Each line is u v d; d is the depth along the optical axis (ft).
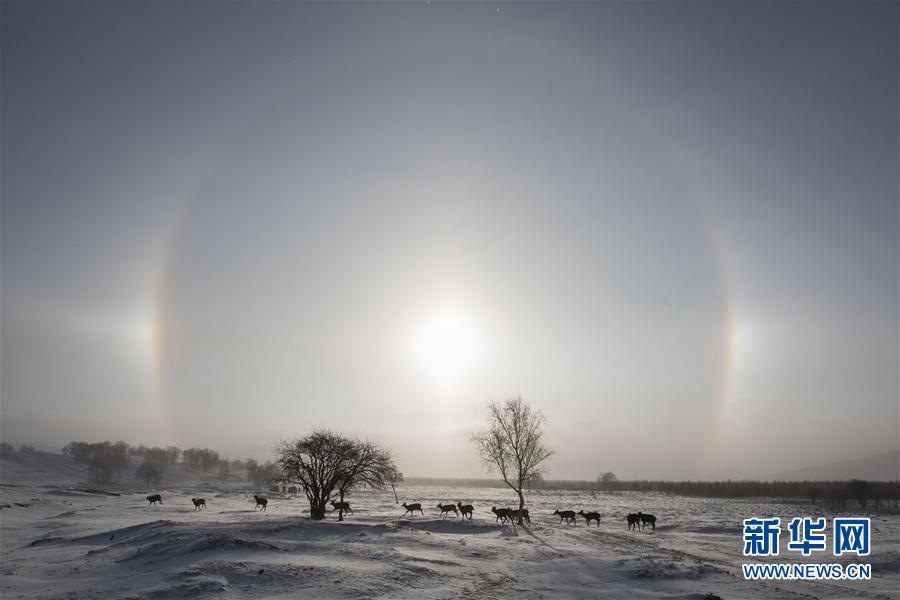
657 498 517.55
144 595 69.05
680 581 86.84
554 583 84.84
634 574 90.02
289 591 73.36
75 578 84.53
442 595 74.64
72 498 328.29
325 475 178.60
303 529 132.57
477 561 101.71
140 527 135.95
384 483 191.11
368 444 185.16
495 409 208.85
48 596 71.82
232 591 71.82
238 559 88.43
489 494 620.90
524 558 105.81
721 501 440.45
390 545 115.14
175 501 326.24
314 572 82.43
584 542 133.80
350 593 72.69
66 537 134.92
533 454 202.69
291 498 393.29
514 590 79.36
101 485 565.12
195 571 79.15
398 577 83.05
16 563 98.37
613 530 166.30
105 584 78.89
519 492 201.57
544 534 150.82
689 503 401.90
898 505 339.36
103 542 124.77
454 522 171.53
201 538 101.60
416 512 238.07
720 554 117.91
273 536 120.78
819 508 314.76
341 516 175.63
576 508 309.42
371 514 210.59
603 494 641.81
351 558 96.48
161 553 97.09
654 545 130.93
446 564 96.48
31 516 214.69
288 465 176.45
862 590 82.69
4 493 322.96
